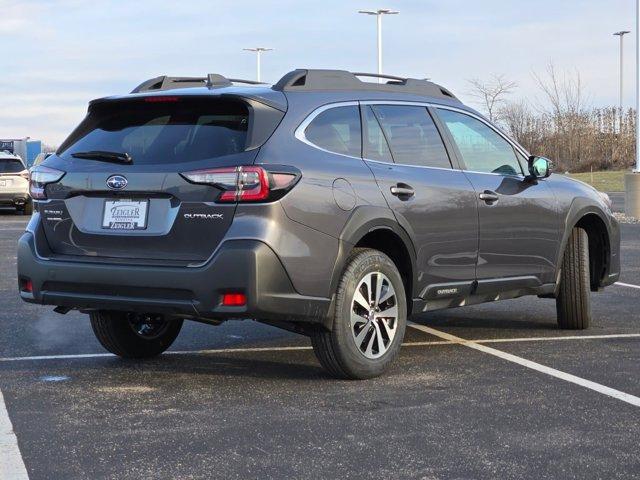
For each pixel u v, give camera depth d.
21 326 7.87
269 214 5.20
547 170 6.97
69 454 4.28
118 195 5.53
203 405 5.15
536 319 8.16
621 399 5.25
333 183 5.53
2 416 4.93
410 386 5.58
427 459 4.20
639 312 8.52
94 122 5.94
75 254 5.66
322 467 4.09
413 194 6.04
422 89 6.66
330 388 5.54
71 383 5.71
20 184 26.22
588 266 7.47
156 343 6.52
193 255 5.30
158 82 6.10
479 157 6.78
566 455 4.25
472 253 6.49
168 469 4.07
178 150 5.46
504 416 4.90
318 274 5.40
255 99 5.44
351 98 6.01
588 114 45.78
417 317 8.30
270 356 6.56
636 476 3.97
